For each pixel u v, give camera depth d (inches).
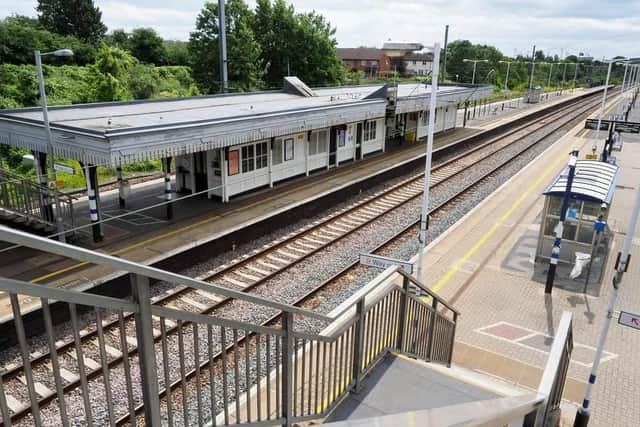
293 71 1959.9
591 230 549.3
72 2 2429.9
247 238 619.2
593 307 485.4
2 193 565.0
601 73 5000.0
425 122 1359.5
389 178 972.6
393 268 229.9
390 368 230.7
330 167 973.2
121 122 608.7
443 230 701.9
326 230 674.8
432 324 292.0
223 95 970.1
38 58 504.1
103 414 306.7
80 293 73.8
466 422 69.5
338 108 874.8
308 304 471.5
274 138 784.3
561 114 2258.9
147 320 85.8
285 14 1891.0
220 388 333.1
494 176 1037.8
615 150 1240.2
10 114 647.8
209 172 722.8
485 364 387.5
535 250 625.0
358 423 62.6
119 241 550.0
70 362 357.1
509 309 477.1
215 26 1740.9
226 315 437.1
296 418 163.0
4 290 62.8
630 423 327.9
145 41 2397.9
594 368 310.7
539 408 106.0
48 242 63.2
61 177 858.8
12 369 338.3
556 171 1068.5
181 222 617.9
